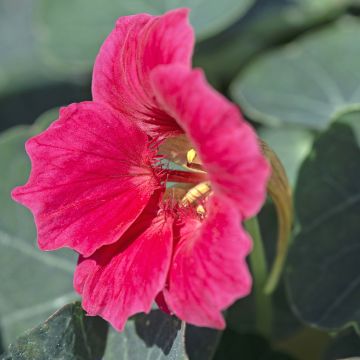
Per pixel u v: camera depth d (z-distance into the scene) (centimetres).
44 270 24
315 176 22
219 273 17
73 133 18
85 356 20
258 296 23
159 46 17
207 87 16
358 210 22
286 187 20
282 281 24
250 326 24
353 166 22
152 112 19
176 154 20
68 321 20
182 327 18
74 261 24
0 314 24
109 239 18
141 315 20
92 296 18
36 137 18
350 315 21
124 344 20
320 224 22
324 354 22
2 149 25
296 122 27
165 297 17
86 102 18
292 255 22
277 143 27
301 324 24
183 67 16
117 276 18
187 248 18
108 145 19
